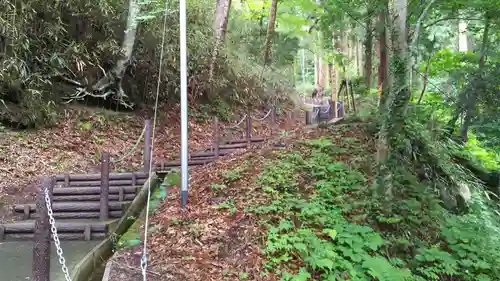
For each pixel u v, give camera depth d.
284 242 4.26
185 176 5.62
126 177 7.84
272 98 20.12
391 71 5.80
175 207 5.64
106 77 11.46
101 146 10.26
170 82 13.48
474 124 8.77
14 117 9.11
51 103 10.19
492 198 6.53
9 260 4.71
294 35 20.48
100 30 11.18
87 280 4.34
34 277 3.07
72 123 10.41
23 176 7.74
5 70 8.50
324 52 19.19
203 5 16.58
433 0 6.92
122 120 12.02
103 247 5.01
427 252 4.41
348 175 5.94
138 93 13.24
